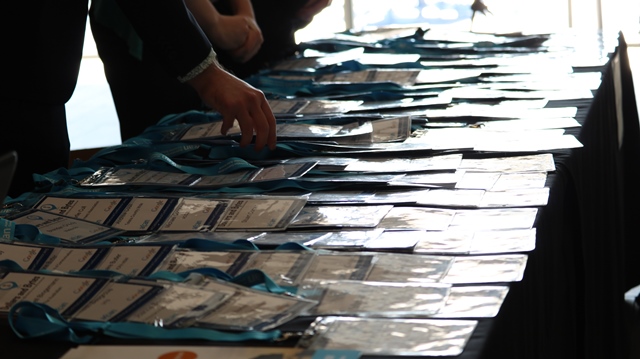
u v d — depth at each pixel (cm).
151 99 271
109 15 250
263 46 305
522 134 184
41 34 187
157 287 110
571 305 165
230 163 171
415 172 162
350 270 114
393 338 94
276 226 137
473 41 328
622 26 721
